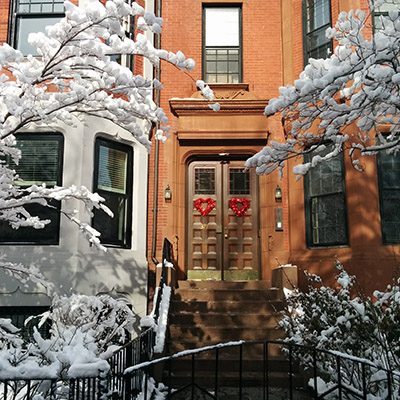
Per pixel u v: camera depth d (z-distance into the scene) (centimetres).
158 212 966
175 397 591
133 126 600
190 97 1020
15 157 612
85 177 809
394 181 836
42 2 884
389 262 783
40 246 771
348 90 545
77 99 548
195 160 1023
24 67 525
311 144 895
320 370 552
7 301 751
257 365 686
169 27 1050
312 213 909
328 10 953
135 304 848
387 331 482
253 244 987
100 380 367
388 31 484
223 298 842
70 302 597
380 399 456
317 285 845
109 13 511
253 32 1054
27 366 354
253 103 979
